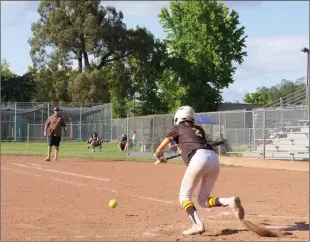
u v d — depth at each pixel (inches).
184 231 285.6
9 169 714.2
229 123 1235.2
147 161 939.3
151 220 332.5
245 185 551.8
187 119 288.4
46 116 2074.3
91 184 545.0
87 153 1208.8
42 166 768.9
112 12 2704.2
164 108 2982.3
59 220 333.7
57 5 2726.4
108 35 2596.0
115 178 610.2
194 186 279.1
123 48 2674.7
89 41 2568.9
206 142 283.9
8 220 334.0
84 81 2534.5
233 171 755.4
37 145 1713.8
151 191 488.4
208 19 2790.4
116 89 2869.1
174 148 298.7
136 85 2918.3
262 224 314.3
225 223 318.7
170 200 426.6
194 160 273.3
